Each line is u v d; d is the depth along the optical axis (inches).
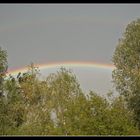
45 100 2022.6
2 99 2108.8
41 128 1653.5
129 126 1553.9
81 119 1546.5
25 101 2097.7
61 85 2031.3
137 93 1980.8
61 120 1653.5
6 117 1941.4
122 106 1889.8
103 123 1530.5
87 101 1615.4
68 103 1830.7
